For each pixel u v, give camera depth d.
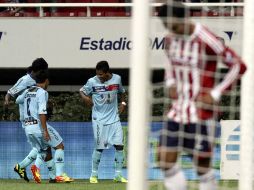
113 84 40.97
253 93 22.19
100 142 40.88
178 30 20.67
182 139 21.08
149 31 19.92
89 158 43.72
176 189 21.02
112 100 41.12
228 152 36.38
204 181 21.38
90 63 57.59
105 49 57.50
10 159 44.12
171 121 21.05
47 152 40.34
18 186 37.97
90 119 48.00
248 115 22.19
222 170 36.50
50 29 57.53
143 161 19.86
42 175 43.50
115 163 41.53
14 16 57.75
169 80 21.05
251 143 22.22
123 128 43.47
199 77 20.73
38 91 39.72
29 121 39.84
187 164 36.19
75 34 57.53
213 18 45.62
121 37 57.44
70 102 48.50
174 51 20.84
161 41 42.03
